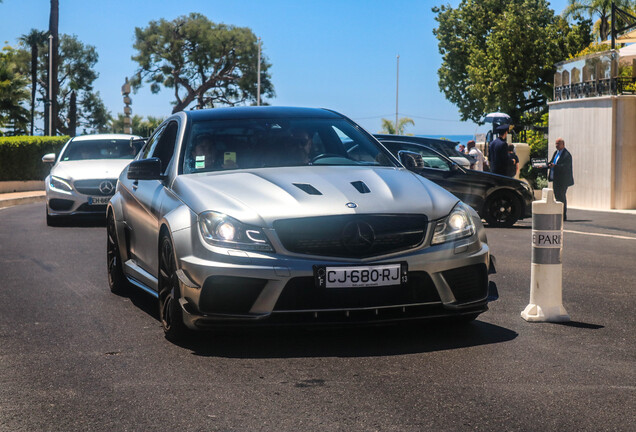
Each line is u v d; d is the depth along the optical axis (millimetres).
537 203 6609
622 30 26781
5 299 7770
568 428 3971
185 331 5777
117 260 7848
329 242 5480
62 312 7098
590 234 14594
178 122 7164
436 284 5598
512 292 8000
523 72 49000
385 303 5508
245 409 4320
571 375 4922
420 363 5223
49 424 4137
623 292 8078
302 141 6816
